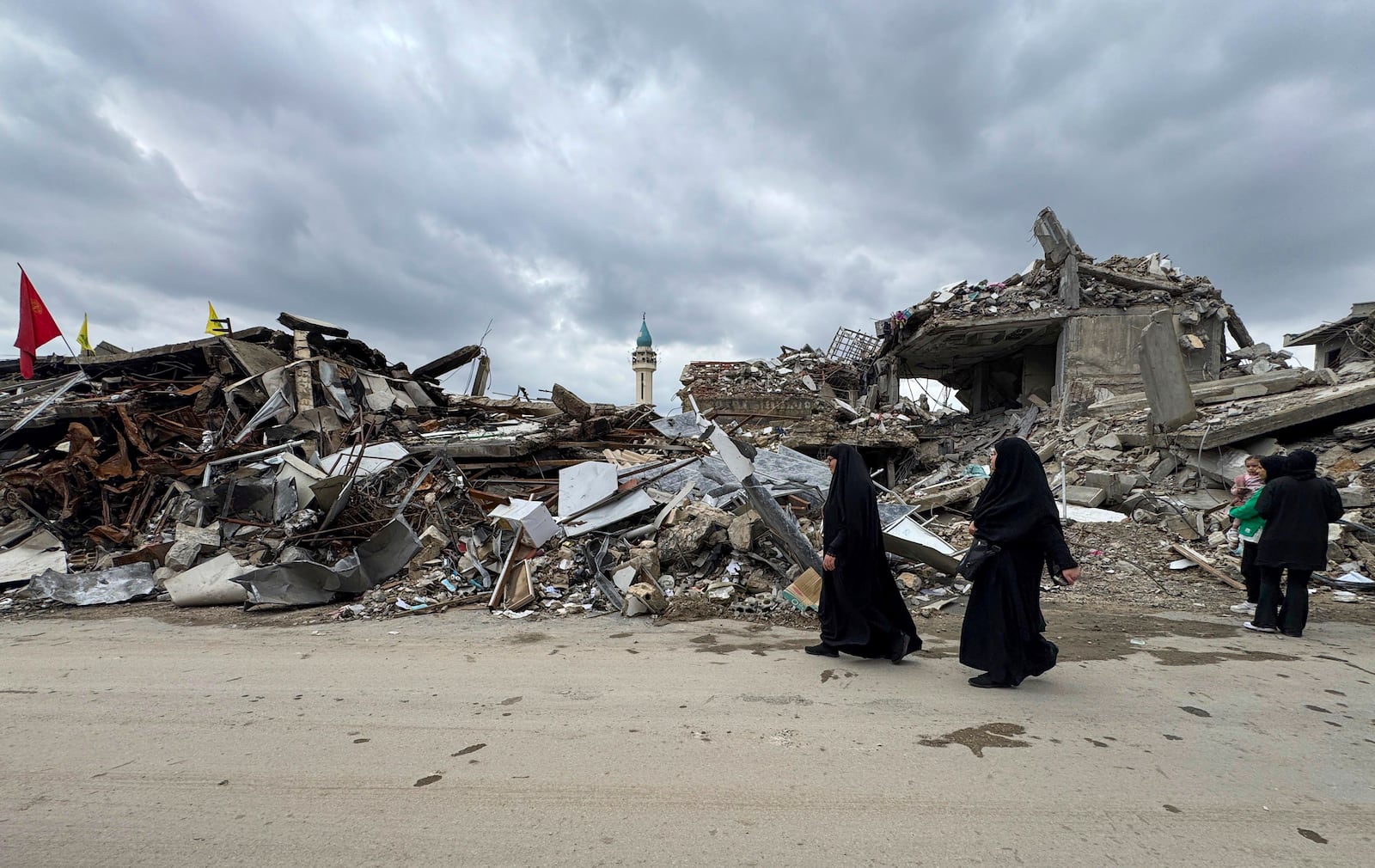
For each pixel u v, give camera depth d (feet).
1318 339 56.18
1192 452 32.91
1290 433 31.65
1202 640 15.79
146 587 23.27
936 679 12.87
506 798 8.08
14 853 7.02
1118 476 31.19
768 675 13.23
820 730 10.24
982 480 34.58
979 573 12.52
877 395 75.56
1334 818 7.64
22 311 41.09
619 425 40.57
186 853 6.99
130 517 28.12
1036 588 12.42
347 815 7.73
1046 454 40.16
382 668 13.97
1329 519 15.84
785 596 19.53
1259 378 39.40
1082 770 8.82
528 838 7.20
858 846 7.02
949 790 8.27
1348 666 13.66
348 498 26.89
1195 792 8.23
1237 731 10.17
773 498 19.65
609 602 20.26
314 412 36.88
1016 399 66.03
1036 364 59.41
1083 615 18.53
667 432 40.37
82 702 11.82
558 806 7.88
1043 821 7.54
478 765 9.04
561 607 20.06
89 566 25.55
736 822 7.50
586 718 10.82
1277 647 15.17
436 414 47.03
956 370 76.54
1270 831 7.36
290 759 9.29
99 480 28.63
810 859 6.77
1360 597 20.06
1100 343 50.39
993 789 8.29
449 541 24.95
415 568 23.13
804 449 58.29
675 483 29.12
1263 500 16.42
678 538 22.26
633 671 13.55
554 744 9.73
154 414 34.17
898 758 9.20
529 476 33.40
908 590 20.89
